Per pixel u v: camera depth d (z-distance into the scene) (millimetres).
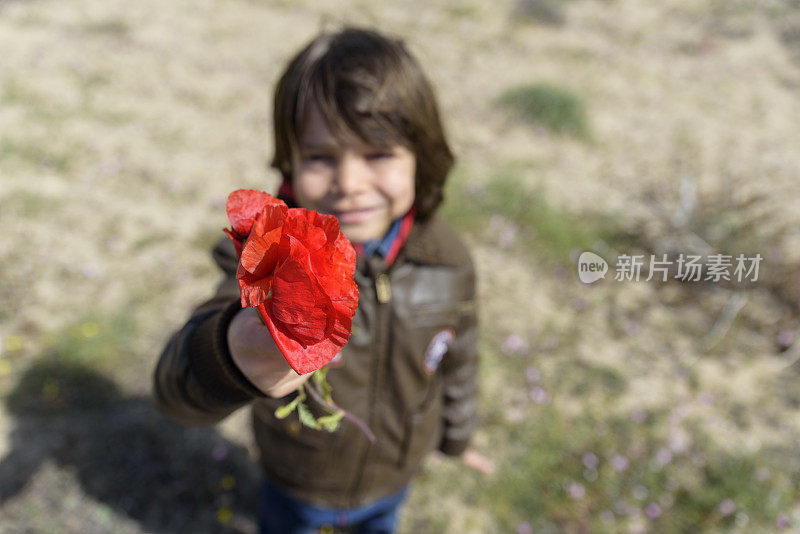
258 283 508
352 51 1094
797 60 7648
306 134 1082
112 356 2641
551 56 7199
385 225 1184
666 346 3158
